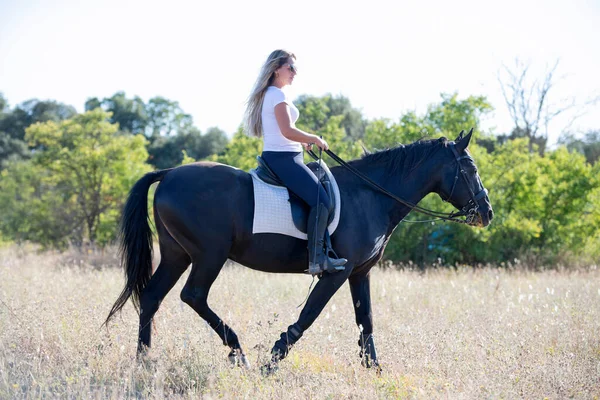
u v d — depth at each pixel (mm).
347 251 6719
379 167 7262
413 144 7453
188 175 6609
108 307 9016
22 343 7035
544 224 21906
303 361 6863
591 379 6320
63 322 7609
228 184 6574
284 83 6859
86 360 6551
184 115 58812
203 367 6344
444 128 20594
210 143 51062
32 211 27250
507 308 9312
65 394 5613
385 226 7137
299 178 6539
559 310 9281
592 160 47719
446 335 7629
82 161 25453
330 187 6742
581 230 22250
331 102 47562
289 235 6617
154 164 49469
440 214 7473
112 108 58281
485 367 6527
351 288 7285
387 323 8805
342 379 6148
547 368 6520
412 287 11781
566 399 5914
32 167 30469
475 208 7391
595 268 18297
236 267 15250
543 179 21344
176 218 6496
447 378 6379
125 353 6832
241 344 7422
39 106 61688
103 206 25906
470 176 7398
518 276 15492
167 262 6879
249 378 6180
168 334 7418
